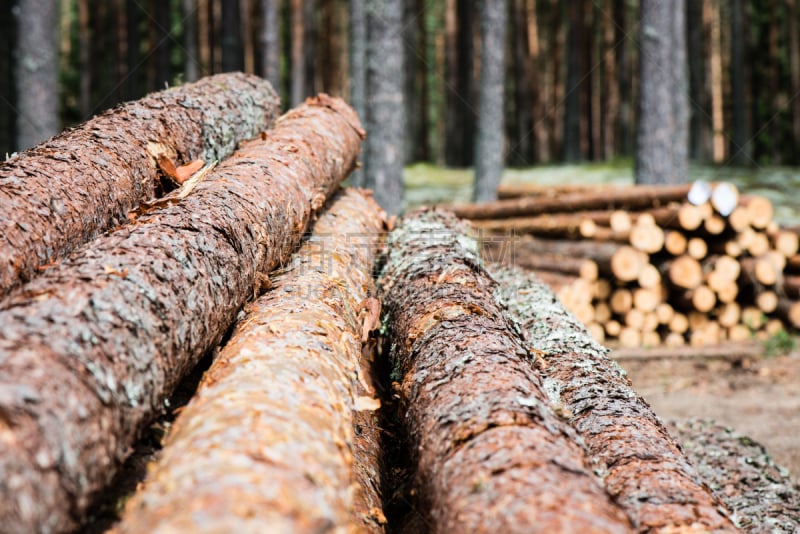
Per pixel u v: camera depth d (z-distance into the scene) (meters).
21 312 1.81
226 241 2.65
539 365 3.23
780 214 13.04
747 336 7.75
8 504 1.44
